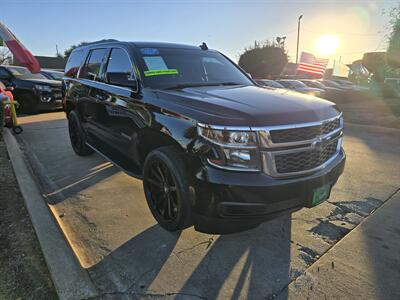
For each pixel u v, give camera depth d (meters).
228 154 2.32
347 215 3.40
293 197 2.43
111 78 3.65
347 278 2.40
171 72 3.59
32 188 3.82
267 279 2.42
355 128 8.12
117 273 2.49
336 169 2.79
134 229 3.14
